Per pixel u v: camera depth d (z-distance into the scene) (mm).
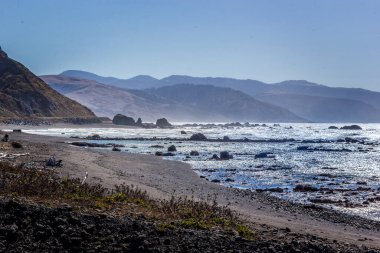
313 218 21859
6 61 181625
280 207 24438
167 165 42875
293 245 12125
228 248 11359
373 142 96688
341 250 12711
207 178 37000
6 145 40031
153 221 12664
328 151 69625
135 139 92250
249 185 34031
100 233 11242
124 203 14953
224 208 18453
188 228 12641
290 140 99250
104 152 51344
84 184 17516
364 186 34625
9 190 14242
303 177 39219
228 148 73625
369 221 22141
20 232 10734
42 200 13344
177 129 169000
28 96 164000
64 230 11086
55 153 40031
